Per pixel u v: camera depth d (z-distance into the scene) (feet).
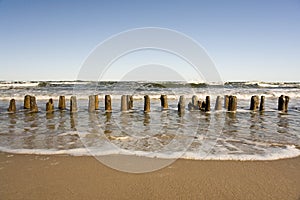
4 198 10.85
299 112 43.27
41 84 114.32
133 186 12.07
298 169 14.37
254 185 12.25
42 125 28.50
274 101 65.16
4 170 13.88
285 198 11.02
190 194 11.31
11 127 27.12
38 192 11.41
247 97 71.77
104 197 11.02
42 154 16.76
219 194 11.33
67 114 38.14
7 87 101.14
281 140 21.97
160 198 10.95
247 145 19.99
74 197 11.00
